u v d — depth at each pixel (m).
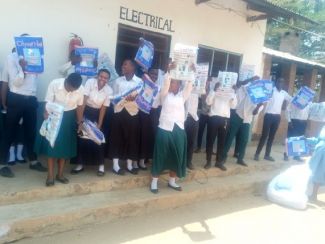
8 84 4.47
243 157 7.01
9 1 4.78
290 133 8.08
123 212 4.53
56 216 3.94
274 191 6.09
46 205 4.16
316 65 10.94
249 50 8.45
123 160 5.43
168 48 6.85
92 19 5.60
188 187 5.54
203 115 6.96
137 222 4.51
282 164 7.63
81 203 4.34
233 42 8.04
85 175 4.92
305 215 5.64
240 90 6.48
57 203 4.25
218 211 5.30
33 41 4.23
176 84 4.91
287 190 6.09
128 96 4.86
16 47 4.20
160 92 5.02
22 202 4.12
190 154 5.88
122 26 6.06
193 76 4.70
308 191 6.85
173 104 4.88
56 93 4.25
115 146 5.07
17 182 4.34
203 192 5.55
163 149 4.93
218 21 7.60
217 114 5.98
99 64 5.27
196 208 5.27
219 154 6.30
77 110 4.49
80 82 4.23
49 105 4.12
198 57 7.48
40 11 5.05
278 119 7.30
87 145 4.85
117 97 4.81
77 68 4.81
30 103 4.61
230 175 6.55
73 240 3.86
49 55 5.25
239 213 5.34
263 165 7.20
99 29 5.71
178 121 4.91
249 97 6.12
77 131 4.64
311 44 18.89
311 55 18.92
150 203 4.80
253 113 6.51
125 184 5.04
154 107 5.19
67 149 4.35
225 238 4.43
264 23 8.62
